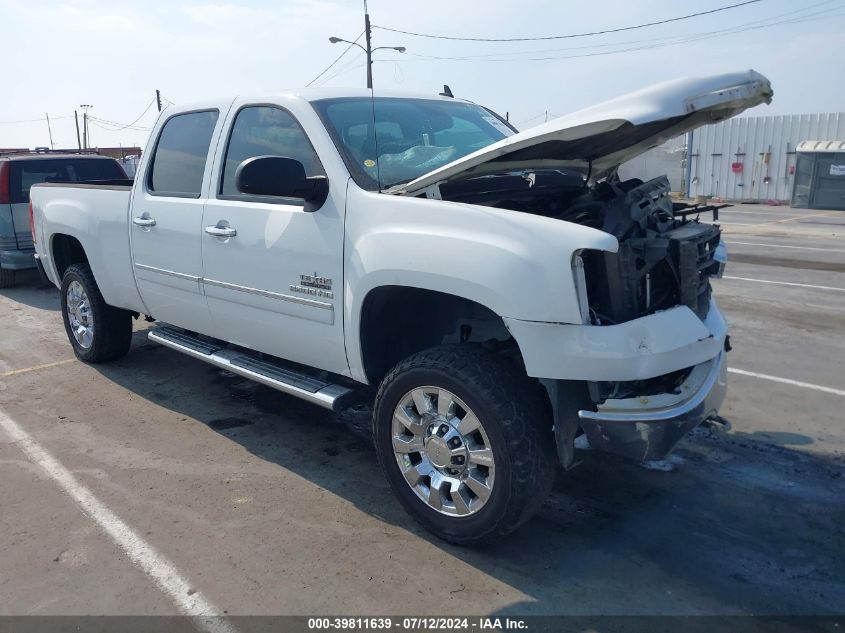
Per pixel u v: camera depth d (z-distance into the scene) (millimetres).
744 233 16188
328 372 4188
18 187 9664
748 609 2986
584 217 3424
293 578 3205
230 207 4309
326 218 3730
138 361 6461
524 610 2980
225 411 5250
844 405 5230
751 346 6738
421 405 3404
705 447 4551
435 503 3430
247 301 4281
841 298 8797
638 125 2908
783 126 23031
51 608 3008
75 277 6168
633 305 3121
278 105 4184
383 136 4082
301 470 4289
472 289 3105
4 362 6480
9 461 4402
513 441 3090
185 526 3645
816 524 3645
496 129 4809
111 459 4430
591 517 3727
